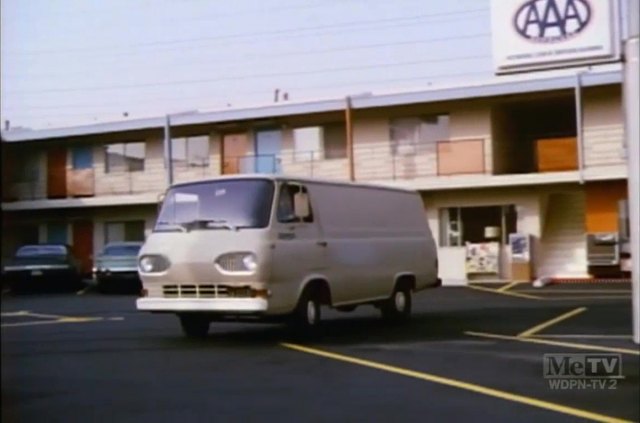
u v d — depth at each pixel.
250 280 12.13
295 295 12.70
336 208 13.84
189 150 29.48
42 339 13.44
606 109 24.88
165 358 11.29
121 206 31.23
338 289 13.59
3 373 9.98
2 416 7.77
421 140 27.19
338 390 8.92
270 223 12.40
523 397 8.44
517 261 25.70
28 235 30.70
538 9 11.97
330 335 13.64
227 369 10.34
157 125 28.22
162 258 12.68
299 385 9.23
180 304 12.55
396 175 27.23
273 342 12.82
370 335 13.57
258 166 28.81
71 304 21.09
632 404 8.11
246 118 27.78
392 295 15.08
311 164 28.28
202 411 8.02
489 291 22.27
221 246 12.30
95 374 10.05
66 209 31.61
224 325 15.41
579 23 11.65
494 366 10.21
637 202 10.88
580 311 16.58
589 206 25.33
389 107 27.06
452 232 27.31
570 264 26.12
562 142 25.52
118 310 18.94
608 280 24.67
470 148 26.30
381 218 15.00
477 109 26.42
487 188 26.72
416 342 12.55
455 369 10.06
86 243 31.64
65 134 28.77
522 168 27.56
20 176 30.08
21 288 26.17
